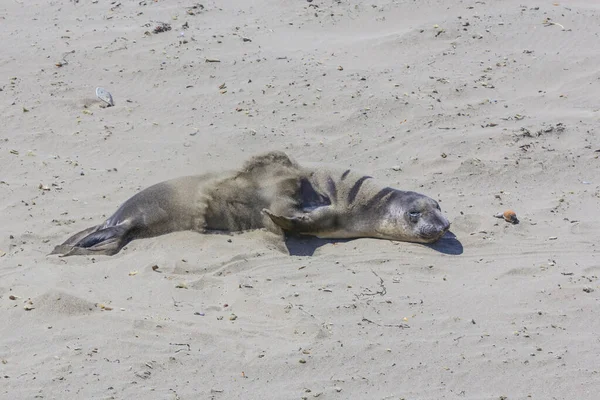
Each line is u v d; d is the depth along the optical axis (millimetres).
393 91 23250
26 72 24281
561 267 15258
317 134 21281
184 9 28672
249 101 22734
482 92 23516
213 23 27719
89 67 24609
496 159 20062
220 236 16438
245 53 25406
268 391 11250
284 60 24984
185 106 22562
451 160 19984
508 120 22031
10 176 19078
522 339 12766
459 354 12297
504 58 25344
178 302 13555
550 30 26969
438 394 11422
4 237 16141
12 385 11141
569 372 11977
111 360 11734
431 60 25188
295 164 17391
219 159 19750
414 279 14758
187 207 16609
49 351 11945
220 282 14367
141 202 16516
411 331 12852
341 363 11938
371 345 12344
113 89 23531
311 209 16922
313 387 11383
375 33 27219
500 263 15539
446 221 16234
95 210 17500
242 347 12172
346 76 24047
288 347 12203
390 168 19656
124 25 27438
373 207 16844
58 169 19438
